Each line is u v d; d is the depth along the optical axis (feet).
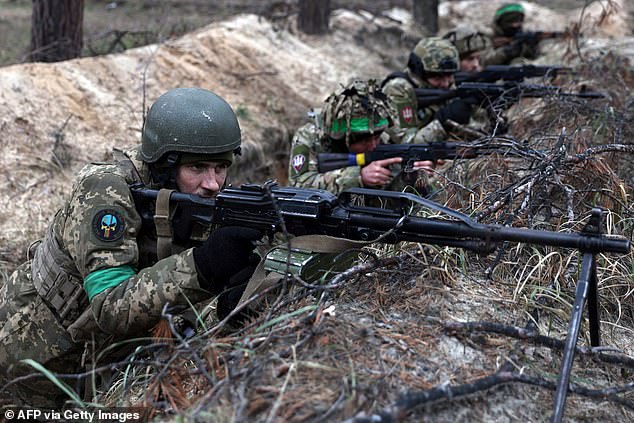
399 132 16.20
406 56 35.17
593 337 7.52
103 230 8.19
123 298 7.86
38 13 23.88
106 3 42.86
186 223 8.39
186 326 8.74
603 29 39.81
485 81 21.95
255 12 33.83
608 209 10.21
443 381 6.77
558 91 16.69
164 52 24.47
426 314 7.75
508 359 7.09
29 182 16.78
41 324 8.98
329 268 8.44
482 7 47.50
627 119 15.03
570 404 6.93
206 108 8.67
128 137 19.61
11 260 14.88
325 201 7.64
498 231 6.95
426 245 8.73
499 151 11.62
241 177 21.47
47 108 18.78
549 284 8.58
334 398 6.30
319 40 33.01
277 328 7.18
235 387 6.46
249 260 7.91
